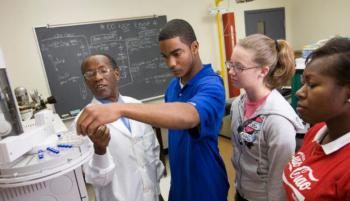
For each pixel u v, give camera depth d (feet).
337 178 2.09
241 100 4.18
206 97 2.52
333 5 14.51
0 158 1.98
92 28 10.14
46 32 9.39
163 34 2.81
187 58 2.89
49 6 9.43
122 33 10.77
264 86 3.78
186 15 12.28
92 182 3.21
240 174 4.07
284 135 3.30
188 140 3.28
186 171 3.43
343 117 2.16
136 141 4.31
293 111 3.53
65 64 9.79
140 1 11.10
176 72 2.97
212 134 3.09
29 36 9.22
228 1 13.58
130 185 4.03
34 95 7.81
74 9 9.86
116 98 4.62
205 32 12.94
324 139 2.48
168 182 8.75
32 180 2.00
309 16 15.67
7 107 2.24
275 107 3.46
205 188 3.32
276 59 3.75
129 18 10.84
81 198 2.60
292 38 16.76
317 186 2.22
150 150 4.55
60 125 5.10
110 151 3.97
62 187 2.48
